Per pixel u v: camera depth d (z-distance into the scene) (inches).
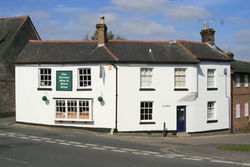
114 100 905.5
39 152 505.7
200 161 481.1
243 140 854.5
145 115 939.3
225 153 553.3
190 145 700.0
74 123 938.1
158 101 940.6
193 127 975.0
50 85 970.7
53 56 968.3
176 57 961.5
